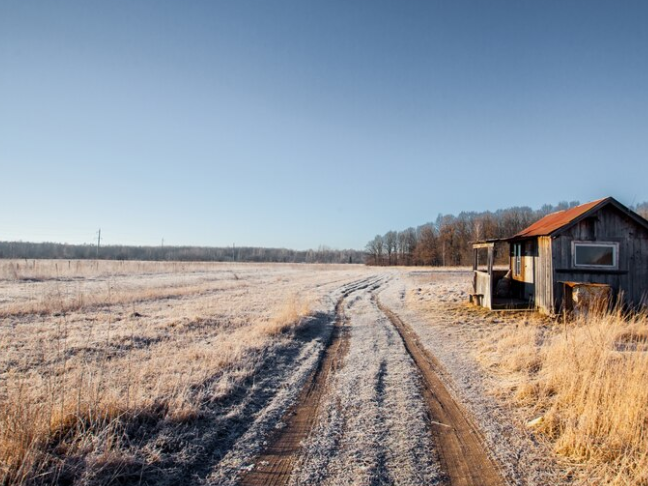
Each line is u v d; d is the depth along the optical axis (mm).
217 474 3799
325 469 3893
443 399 5895
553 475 3781
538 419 4949
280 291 22828
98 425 4312
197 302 16281
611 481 3590
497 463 4020
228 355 7832
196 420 4879
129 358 7500
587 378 5309
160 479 3660
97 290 19078
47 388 5094
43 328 10047
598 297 11297
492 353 8328
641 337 9008
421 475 3779
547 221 15984
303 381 6879
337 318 14625
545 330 10523
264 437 4629
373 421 5055
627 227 12734
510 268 17062
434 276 40688
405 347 9453
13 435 3615
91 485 3408
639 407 4340
